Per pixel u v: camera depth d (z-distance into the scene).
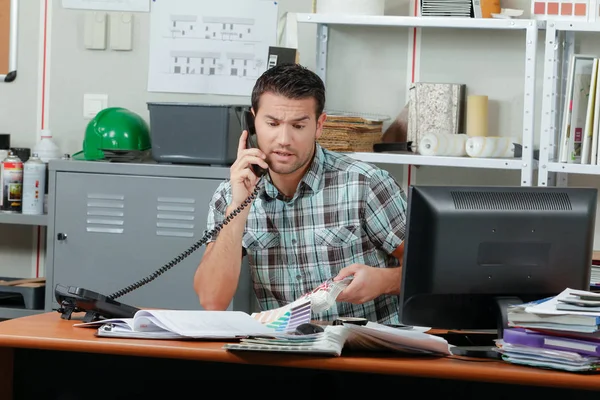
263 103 3.02
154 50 4.70
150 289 4.20
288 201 3.23
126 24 4.70
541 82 4.43
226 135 4.16
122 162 4.30
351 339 2.23
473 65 4.48
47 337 2.28
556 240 2.47
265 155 3.06
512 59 4.44
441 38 4.50
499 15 4.14
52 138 4.80
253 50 4.62
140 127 4.48
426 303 2.47
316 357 2.14
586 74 4.04
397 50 4.54
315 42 4.60
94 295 2.59
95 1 4.74
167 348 2.19
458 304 2.48
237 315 2.52
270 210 3.24
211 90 4.67
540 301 2.31
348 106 4.59
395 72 4.55
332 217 3.23
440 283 2.45
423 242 2.45
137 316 2.35
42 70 4.80
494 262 2.45
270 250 3.25
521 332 2.20
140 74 4.73
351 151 4.17
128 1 4.71
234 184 3.11
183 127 4.20
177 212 4.16
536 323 2.20
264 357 2.15
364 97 4.58
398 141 4.50
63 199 4.26
